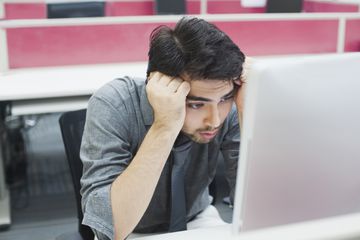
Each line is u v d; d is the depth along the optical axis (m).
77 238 0.97
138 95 0.94
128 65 2.55
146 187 0.81
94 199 0.81
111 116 0.90
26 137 3.32
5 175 2.59
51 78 2.21
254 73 0.51
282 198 0.59
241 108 0.82
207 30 0.79
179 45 0.79
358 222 0.48
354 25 2.95
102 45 2.53
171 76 0.81
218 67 0.77
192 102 0.82
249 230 0.59
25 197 2.51
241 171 0.56
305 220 0.62
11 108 1.96
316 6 3.90
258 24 2.78
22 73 2.33
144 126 0.93
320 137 0.57
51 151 3.15
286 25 2.83
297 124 0.55
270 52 2.85
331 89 0.55
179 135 0.93
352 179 0.63
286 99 0.53
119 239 0.82
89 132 0.90
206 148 1.03
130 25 2.54
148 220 1.04
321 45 2.93
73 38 2.48
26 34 2.40
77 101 2.01
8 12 3.61
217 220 1.13
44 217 2.30
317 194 0.62
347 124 0.58
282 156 0.56
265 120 0.53
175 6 3.46
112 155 0.87
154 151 0.82
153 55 0.83
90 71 2.39
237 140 1.06
